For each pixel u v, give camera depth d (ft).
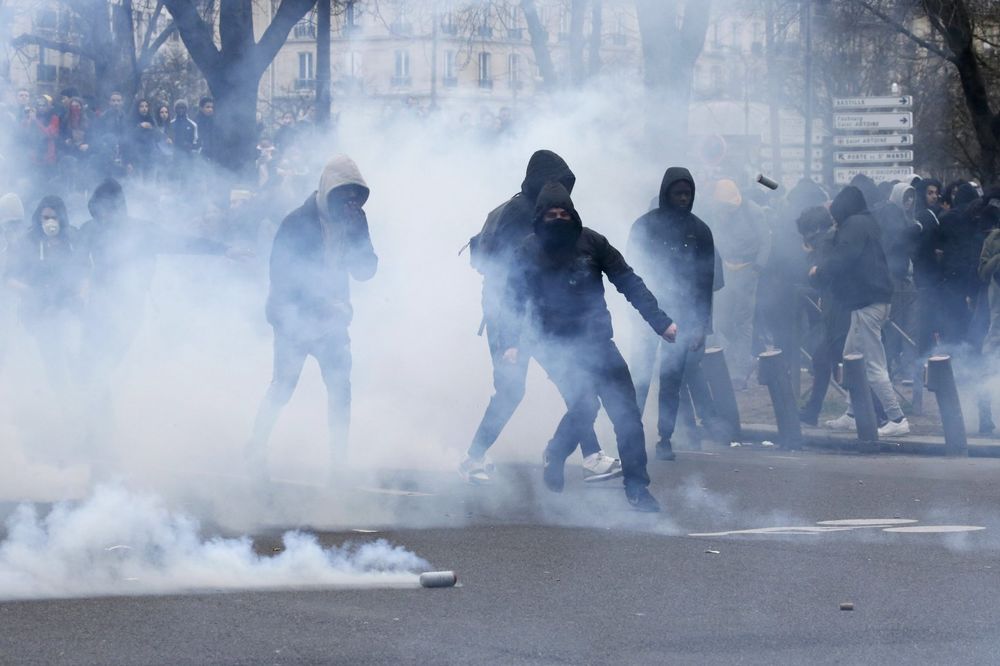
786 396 68.64
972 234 80.94
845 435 69.51
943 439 68.44
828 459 63.21
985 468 59.47
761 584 34.06
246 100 93.09
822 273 70.33
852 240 69.36
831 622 30.17
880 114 109.91
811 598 32.50
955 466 60.29
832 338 73.72
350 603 31.53
